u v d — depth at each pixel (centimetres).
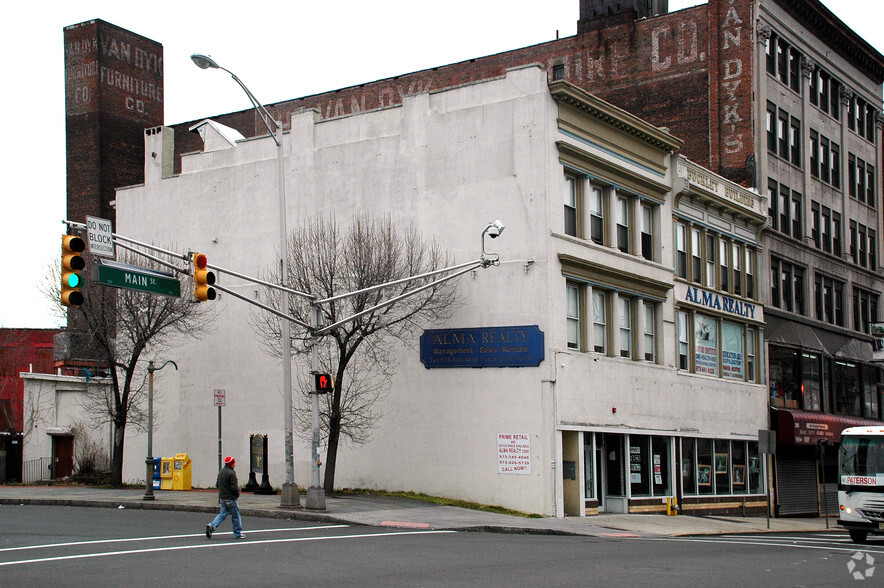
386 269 3212
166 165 4172
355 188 3591
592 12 5138
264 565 1691
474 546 2094
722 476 4128
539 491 3080
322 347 3522
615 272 3469
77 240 1950
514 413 3156
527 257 3191
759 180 4619
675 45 4812
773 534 3167
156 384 3997
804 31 5153
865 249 5794
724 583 1550
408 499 3166
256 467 3669
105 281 2077
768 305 4666
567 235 3272
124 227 4188
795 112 5066
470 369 3259
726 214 4325
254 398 3731
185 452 3884
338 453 3512
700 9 4762
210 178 3975
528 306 3170
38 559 1750
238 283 3838
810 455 4838
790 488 4650
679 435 3791
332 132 3691
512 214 3234
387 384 3419
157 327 3656
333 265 3259
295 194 3734
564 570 1686
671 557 1966
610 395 3403
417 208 3438
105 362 3838
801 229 5050
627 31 4941
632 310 3659
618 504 3422
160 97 6366
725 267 4362
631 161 3662
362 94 5600
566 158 3300
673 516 3559
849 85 5666
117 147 6028
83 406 4375
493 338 3212
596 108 3412
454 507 3039
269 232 3781
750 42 4631
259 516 2684
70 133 6034
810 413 4681
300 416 3572
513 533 2589
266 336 3547
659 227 3819
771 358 4653
